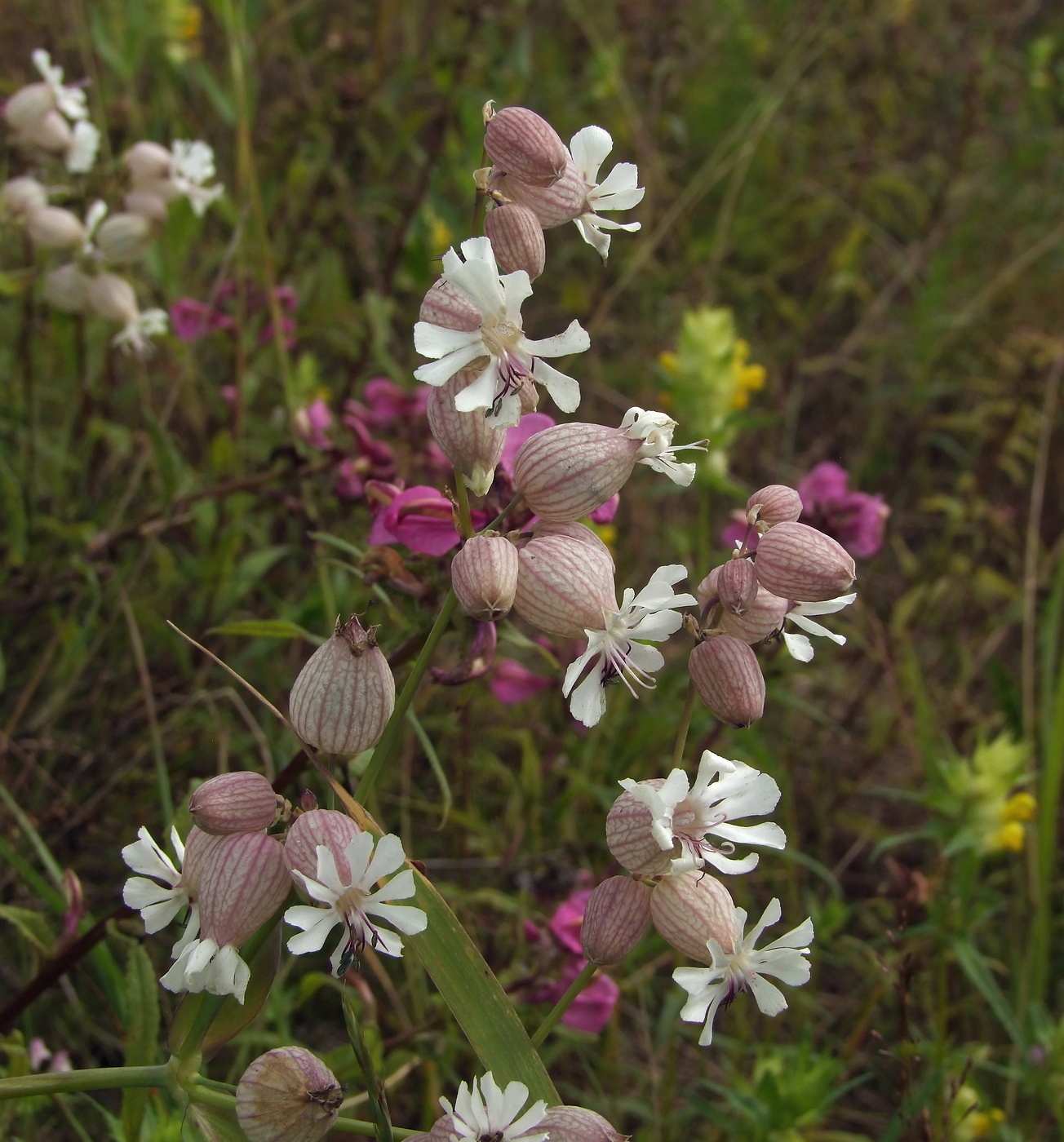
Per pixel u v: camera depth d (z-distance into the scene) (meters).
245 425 0.47
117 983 0.28
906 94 0.76
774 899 0.22
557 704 0.40
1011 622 0.49
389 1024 0.35
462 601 0.21
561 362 0.53
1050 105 0.79
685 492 0.54
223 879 0.21
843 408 0.63
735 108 0.71
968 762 0.36
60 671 0.37
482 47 0.60
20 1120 0.31
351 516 0.39
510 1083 0.21
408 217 0.49
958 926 0.34
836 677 0.49
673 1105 0.36
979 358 0.63
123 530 0.38
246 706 0.40
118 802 0.38
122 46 0.49
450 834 0.39
